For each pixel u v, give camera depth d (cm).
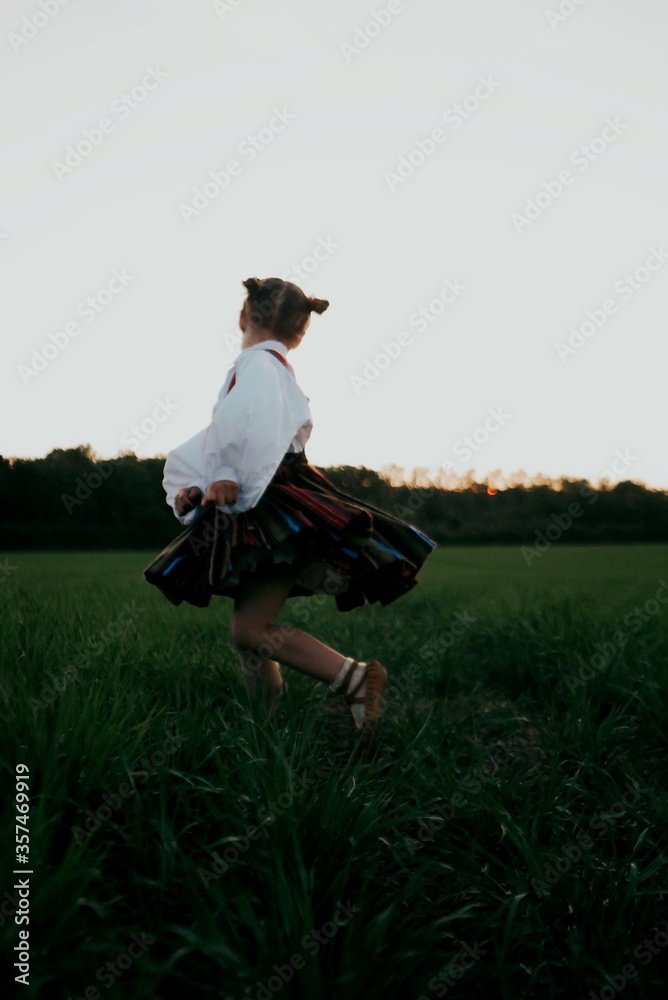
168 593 256
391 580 257
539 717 323
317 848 189
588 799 244
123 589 711
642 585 893
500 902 194
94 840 187
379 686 253
